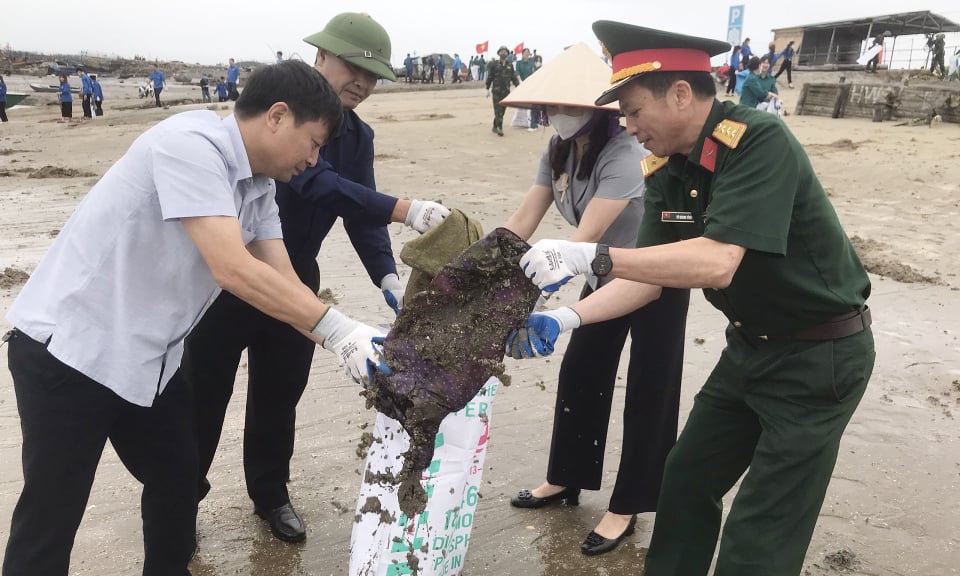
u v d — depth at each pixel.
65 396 1.98
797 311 2.07
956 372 4.61
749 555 2.08
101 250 1.98
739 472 2.43
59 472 2.00
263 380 2.86
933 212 8.83
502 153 13.70
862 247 7.32
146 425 2.21
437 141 15.14
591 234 2.77
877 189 10.07
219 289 2.22
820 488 2.11
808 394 2.09
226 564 2.85
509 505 3.30
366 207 2.71
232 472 3.48
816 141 13.73
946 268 6.71
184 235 2.02
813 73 31.16
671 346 2.87
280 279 2.02
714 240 1.92
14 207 9.04
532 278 1.99
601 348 3.05
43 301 2.00
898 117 16.84
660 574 2.47
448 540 2.31
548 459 3.56
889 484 3.40
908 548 2.96
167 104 30.77
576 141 2.92
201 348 2.75
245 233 2.29
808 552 2.93
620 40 2.05
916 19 33.97
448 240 2.35
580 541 3.07
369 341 2.12
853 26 35.88
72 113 27.61
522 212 3.20
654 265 1.93
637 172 2.78
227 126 2.06
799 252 2.03
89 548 2.88
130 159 2.00
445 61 46.72
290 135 2.03
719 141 2.01
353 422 3.94
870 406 4.17
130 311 2.01
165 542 2.38
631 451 2.96
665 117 2.06
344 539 3.02
